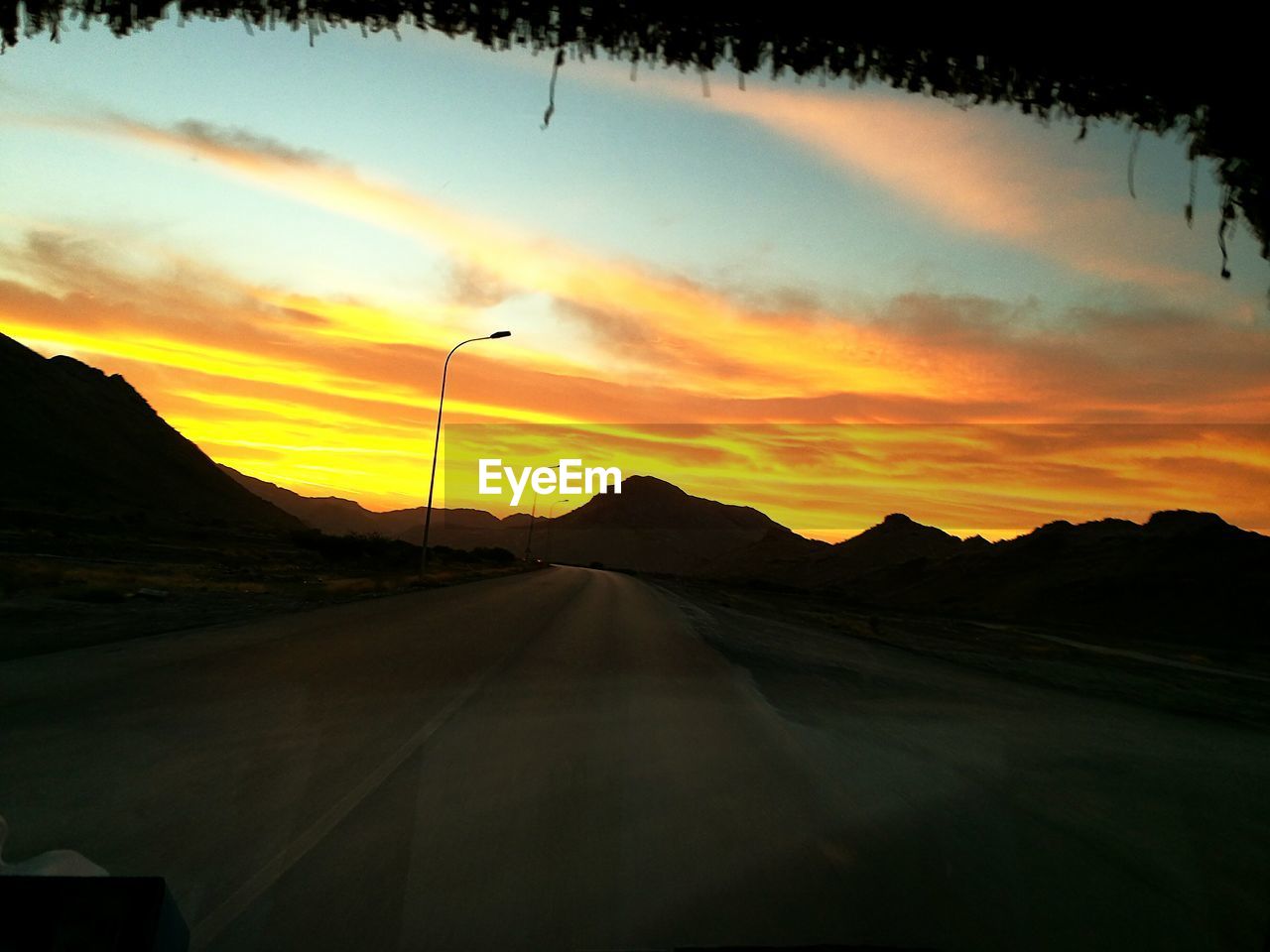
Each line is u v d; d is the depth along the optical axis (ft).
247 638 53.57
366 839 17.85
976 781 27.71
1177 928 15.80
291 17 10.88
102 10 10.64
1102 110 11.20
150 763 23.31
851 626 122.01
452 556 298.35
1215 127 10.89
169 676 37.83
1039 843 20.92
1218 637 165.78
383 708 33.35
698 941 13.64
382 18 10.82
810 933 14.23
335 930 13.42
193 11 10.71
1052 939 14.82
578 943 13.38
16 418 363.97
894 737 35.17
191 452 517.14
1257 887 18.74
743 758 28.48
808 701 43.57
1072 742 38.01
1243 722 52.65
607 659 55.21
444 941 13.23
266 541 269.85
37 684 34.53
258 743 26.30
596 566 562.25
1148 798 27.40
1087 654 108.47
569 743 28.99
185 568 123.13
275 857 16.65
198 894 14.70
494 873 16.28
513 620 82.07
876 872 17.72
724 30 10.71
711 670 53.42
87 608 64.28
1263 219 11.25
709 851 18.39
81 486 352.69
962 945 14.29
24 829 17.78
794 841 19.52
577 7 10.73
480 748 27.35
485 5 10.68
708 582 365.81
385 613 79.20
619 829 19.56
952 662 76.38
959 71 11.05
